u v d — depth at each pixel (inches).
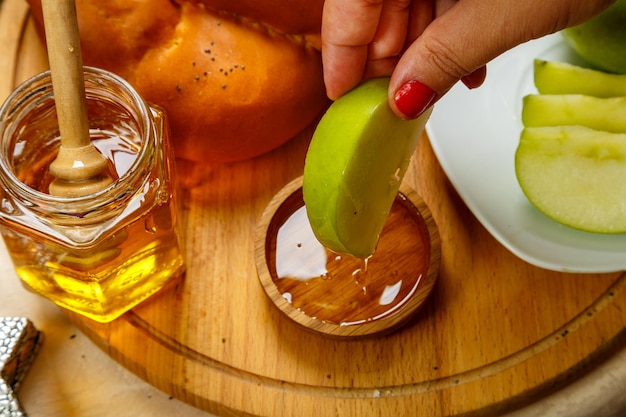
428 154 23.6
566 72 24.1
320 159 18.7
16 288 22.7
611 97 24.0
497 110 24.1
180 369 21.3
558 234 22.3
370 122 18.4
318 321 20.9
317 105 23.2
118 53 21.7
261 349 21.6
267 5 21.6
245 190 23.4
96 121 21.3
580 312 21.8
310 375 21.4
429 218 21.8
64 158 19.4
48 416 21.5
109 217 19.8
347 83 20.0
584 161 22.6
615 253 21.9
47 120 20.9
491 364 21.4
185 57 21.7
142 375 21.6
